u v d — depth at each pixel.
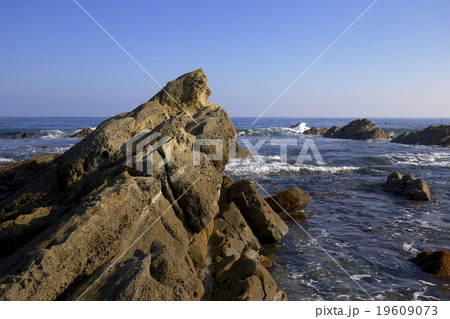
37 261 5.66
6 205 9.14
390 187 19.14
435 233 12.55
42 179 9.62
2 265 6.35
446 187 20.14
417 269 9.68
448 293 8.39
